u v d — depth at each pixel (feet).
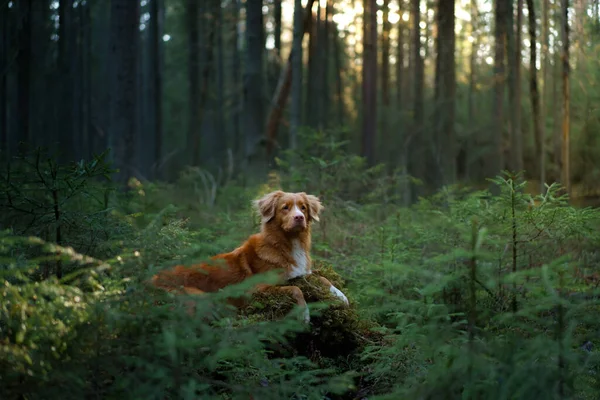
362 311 18.34
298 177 34.14
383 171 51.29
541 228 17.70
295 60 52.80
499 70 58.59
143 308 10.32
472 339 10.11
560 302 10.00
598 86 55.62
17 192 15.05
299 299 17.71
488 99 82.74
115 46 46.83
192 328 10.34
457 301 15.88
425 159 65.98
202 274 18.69
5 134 69.82
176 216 30.37
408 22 87.97
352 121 109.19
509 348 9.76
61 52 79.82
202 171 57.36
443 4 60.90
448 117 58.85
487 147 69.31
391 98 99.55
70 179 15.29
